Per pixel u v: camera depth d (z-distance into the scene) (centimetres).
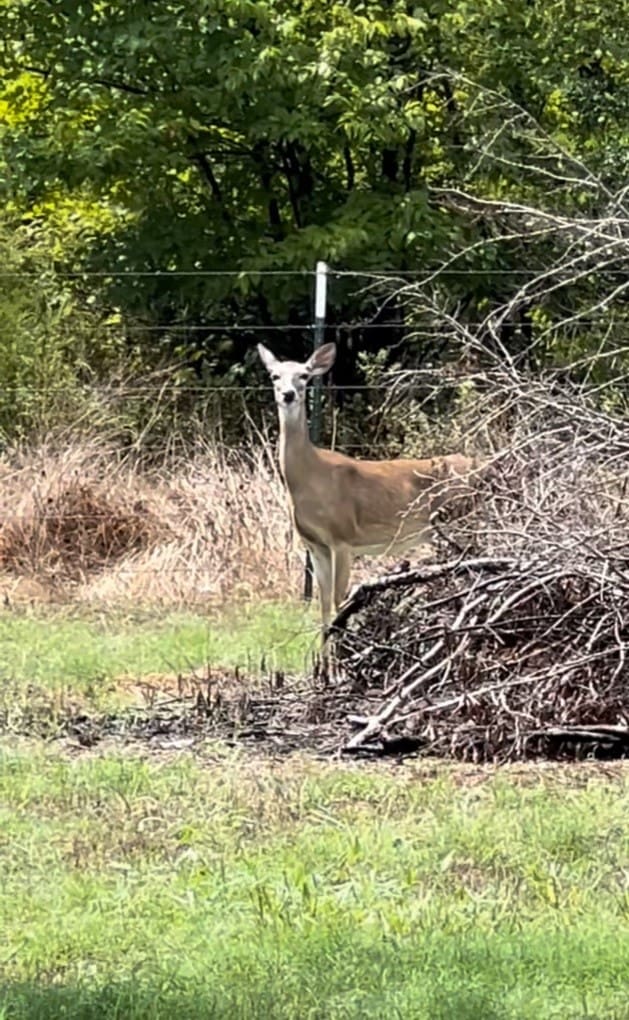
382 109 1872
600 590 933
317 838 731
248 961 576
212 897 654
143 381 1869
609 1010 527
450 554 1091
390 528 1316
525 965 568
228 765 879
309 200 2066
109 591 1434
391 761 895
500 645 962
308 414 1680
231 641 1219
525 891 661
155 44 1898
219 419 1769
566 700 925
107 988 548
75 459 1555
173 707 1017
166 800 802
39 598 1416
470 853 712
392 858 703
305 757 902
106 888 669
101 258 2034
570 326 1689
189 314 2050
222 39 1920
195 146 2014
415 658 960
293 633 1242
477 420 1295
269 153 2048
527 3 1991
